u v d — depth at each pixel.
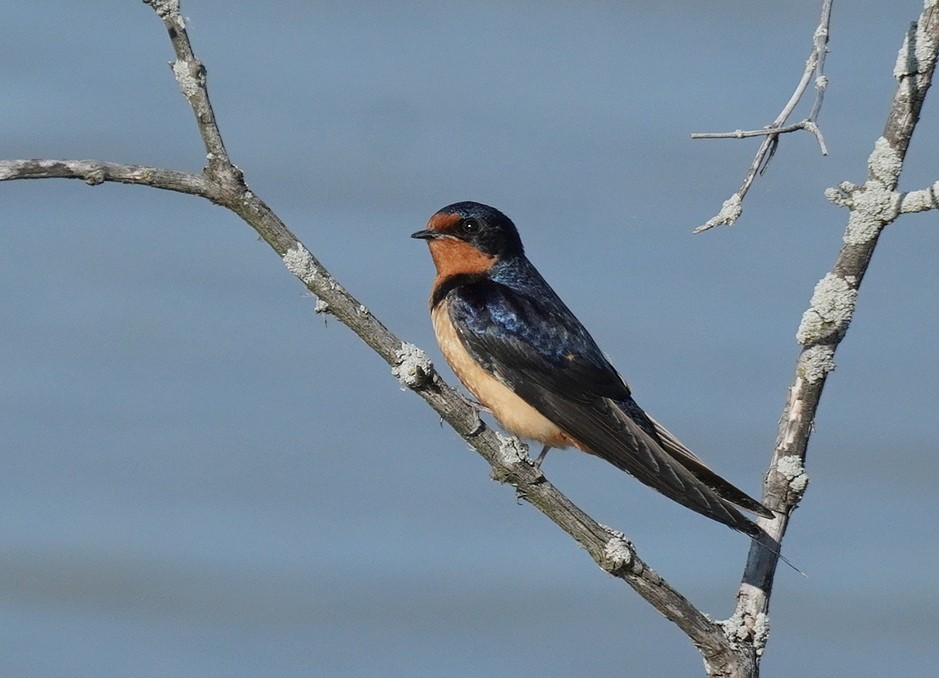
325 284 8.61
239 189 8.30
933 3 8.53
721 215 8.59
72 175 7.77
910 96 8.69
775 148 8.63
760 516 9.23
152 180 8.12
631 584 8.71
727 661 8.70
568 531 8.74
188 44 8.16
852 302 9.01
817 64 8.53
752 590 9.00
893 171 8.77
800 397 9.18
